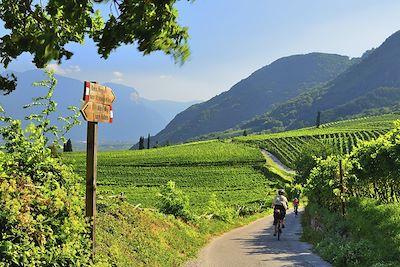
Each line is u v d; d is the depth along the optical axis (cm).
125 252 1084
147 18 467
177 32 488
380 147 1809
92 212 667
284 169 11644
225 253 1516
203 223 2320
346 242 1297
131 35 480
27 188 580
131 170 10381
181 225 1830
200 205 5956
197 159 11544
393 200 1848
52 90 692
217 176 9881
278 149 14025
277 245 1759
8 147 644
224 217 3141
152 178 9562
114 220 1249
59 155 692
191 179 9544
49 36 446
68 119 697
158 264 1162
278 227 2058
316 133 16650
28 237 517
